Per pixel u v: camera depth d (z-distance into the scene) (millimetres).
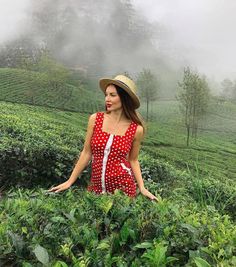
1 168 8859
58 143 12766
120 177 4016
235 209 8664
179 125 121562
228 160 81750
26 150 9055
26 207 2873
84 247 2416
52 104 118812
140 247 2314
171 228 2535
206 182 9227
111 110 4086
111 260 2211
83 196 3342
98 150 4070
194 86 101188
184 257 2383
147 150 58656
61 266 2016
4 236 2355
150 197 3895
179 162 55656
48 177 9508
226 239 2500
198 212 3176
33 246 2256
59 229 2520
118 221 2717
